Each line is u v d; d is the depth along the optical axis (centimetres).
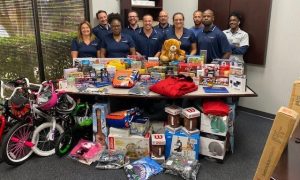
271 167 97
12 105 258
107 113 285
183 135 262
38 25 363
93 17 414
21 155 271
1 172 254
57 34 392
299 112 98
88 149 280
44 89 271
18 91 262
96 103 289
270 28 366
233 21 382
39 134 280
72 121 296
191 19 466
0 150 270
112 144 273
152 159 265
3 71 348
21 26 353
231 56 374
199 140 265
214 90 272
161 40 382
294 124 90
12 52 351
